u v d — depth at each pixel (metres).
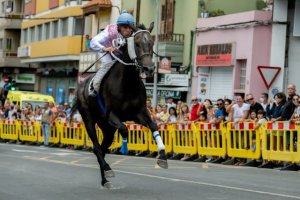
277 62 25.77
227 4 30.72
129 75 9.61
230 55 27.61
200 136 19.12
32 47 50.94
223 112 18.89
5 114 34.12
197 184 11.23
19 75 56.09
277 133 15.94
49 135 28.05
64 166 15.02
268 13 26.19
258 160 17.08
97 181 11.66
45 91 50.38
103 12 41.34
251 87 26.31
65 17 45.19
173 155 20.64
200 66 29.83
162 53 31.80
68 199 9.42
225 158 18.23
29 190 10.39
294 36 25.14
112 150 23.11
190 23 31.23
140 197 9.53
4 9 58.56
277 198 9.52
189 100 30.64
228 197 9.55
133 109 9.67
